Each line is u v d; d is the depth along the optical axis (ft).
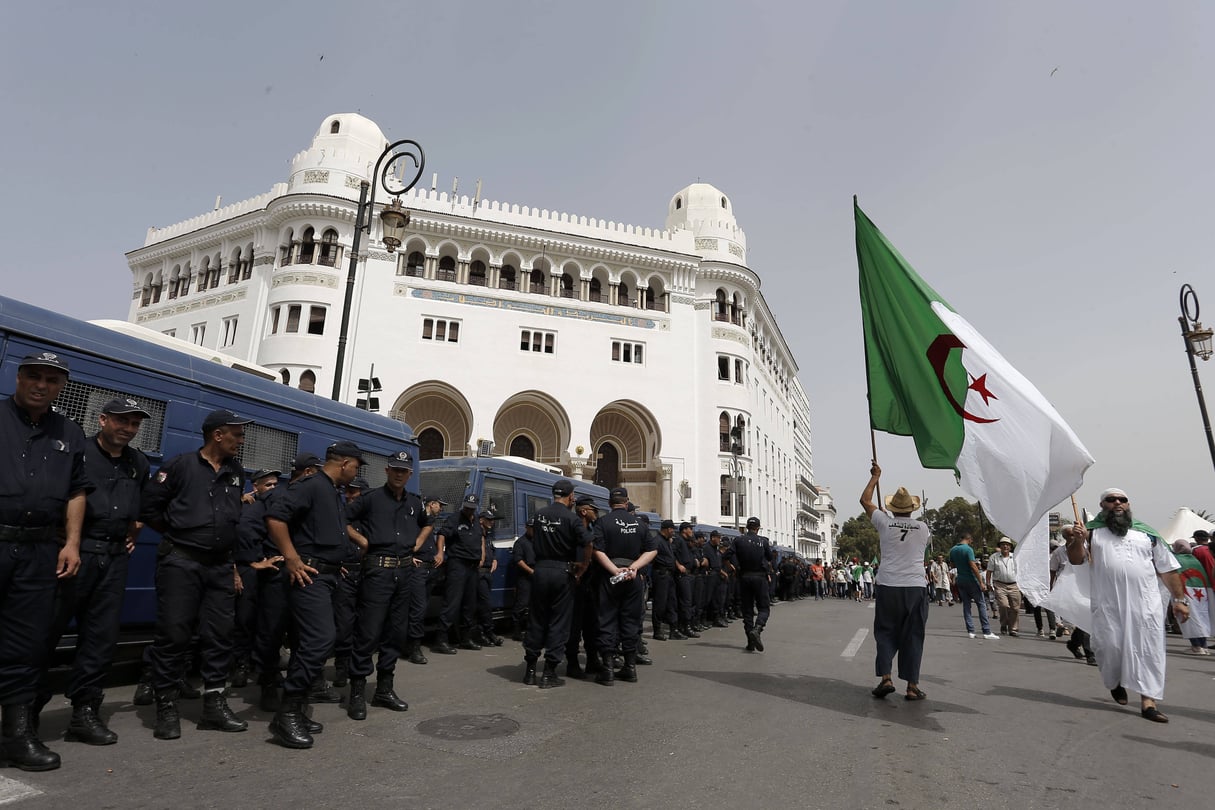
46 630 13.26
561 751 15.53
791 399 214.48
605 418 127.13
